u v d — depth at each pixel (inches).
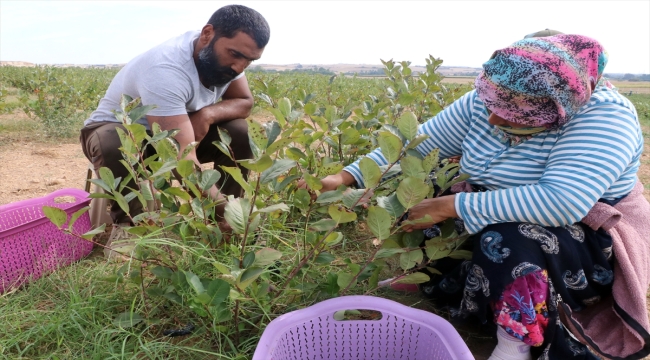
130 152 73.3
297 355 68.6
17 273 88.7
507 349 69.3
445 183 73.2
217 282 63.1
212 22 96.2
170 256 80.3
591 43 63.0
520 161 71.6
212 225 82.1
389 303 69.3
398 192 60.8
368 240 112.8
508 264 66.0
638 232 71.8
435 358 66.7
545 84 60.5
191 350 73.4
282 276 81.2
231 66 99.3
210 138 114.6
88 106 345.4
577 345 71.8
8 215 102.9
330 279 79.0
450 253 72.7
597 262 70.3
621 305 69.7
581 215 64.2
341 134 110.9
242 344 73.0
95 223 109.3
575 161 64.7
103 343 73.5
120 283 85.7
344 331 69.8
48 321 77.9
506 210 66.3
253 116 356.2
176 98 96.7
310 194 83.1
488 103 66.1
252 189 66.6
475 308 72.2
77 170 185.6
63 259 96.6
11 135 242.5
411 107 162.9
